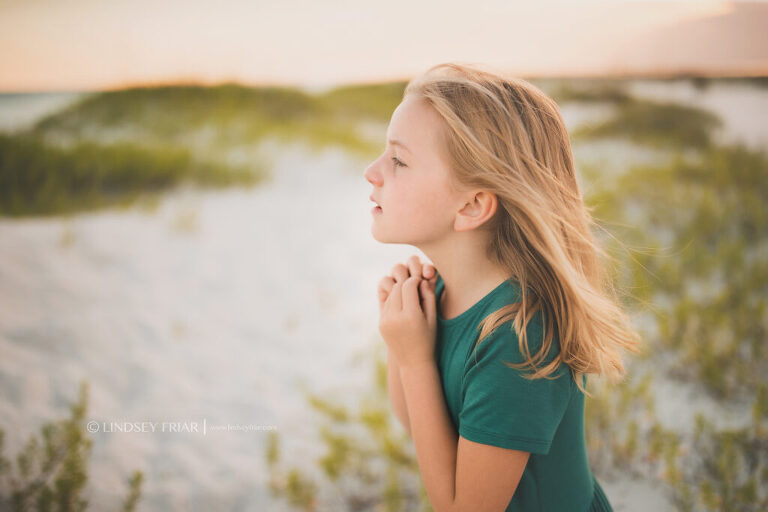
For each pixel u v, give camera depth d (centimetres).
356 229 640
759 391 270
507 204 92
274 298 468
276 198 747
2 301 432
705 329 333
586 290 97
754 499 211
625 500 223
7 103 1100
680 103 1059
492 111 91
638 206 579
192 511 234
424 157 92
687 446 252
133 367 356
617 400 279
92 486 245
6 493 228
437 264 101
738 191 600
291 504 235
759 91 1130
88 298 452
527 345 85
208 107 1097
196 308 445
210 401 321
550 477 97
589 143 888
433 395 98
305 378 345
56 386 328
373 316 436
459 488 90
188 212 672
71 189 716
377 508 229
